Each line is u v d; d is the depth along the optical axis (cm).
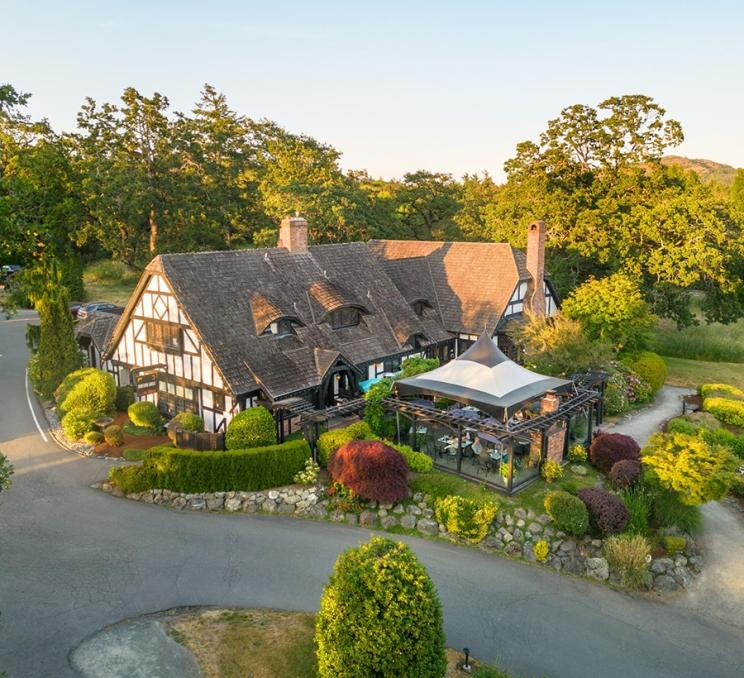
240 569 1781
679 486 1994
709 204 4103
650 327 4162
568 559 1903
